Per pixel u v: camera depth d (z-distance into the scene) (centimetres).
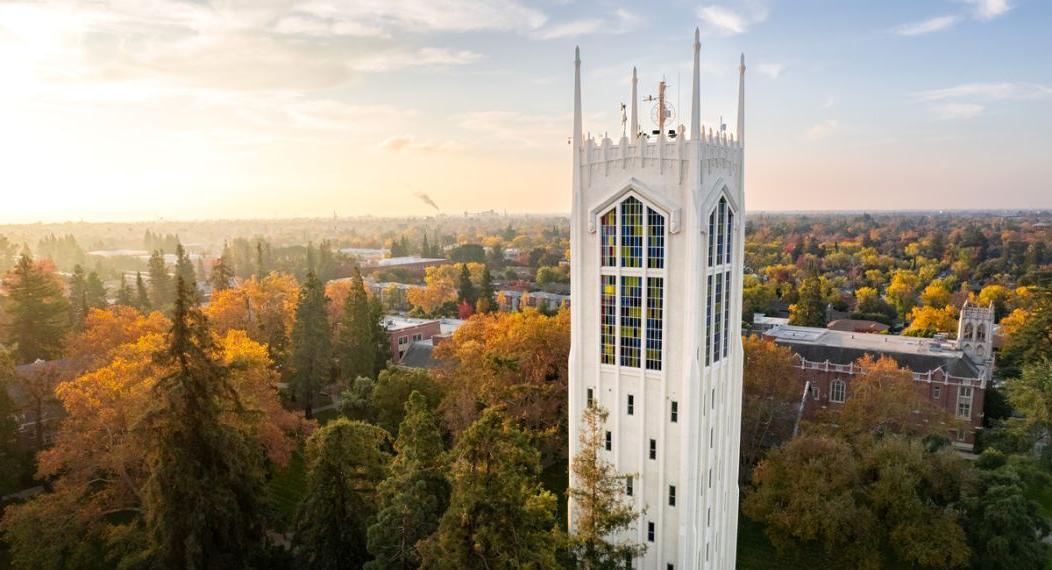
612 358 4719
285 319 12075
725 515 5347
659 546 4684
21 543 5372
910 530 6047
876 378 8925
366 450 5097
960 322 11506
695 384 4422
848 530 6062
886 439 6844
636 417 4678
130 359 7212
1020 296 17138
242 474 4750
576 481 4919
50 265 16325
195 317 4562
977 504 6109
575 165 4625
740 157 4897
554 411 8612
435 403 8181
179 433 4484
